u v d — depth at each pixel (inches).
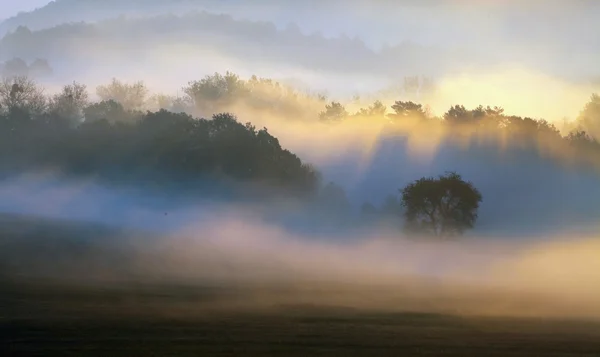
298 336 869.2
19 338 813.2
